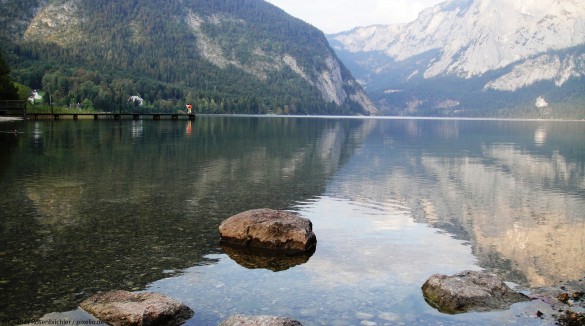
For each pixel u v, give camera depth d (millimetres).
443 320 10344
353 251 15133
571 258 14773
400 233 17438
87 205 20406
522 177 32719
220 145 52281
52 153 39281
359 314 10570
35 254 13992
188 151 44281
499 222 19328
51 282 11977
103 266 13188
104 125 89188
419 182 29578
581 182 30594
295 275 12875
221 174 30266
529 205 22953
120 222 17781
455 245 16016
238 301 11141
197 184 26297
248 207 20859
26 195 22078
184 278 12508
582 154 51156
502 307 10977
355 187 26969
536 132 111312
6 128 72688
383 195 24797
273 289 11891
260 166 34750
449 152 51562
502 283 11836
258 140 61844
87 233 16250
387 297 11500
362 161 40281
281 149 49250
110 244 15141
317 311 10680
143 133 68062
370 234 17203
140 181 26719
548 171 36031
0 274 12398
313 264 13789
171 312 10125
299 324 9273
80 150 42125
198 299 11211
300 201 22672
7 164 32344
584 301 11367
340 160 40500
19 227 16703
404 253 15016
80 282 12023
